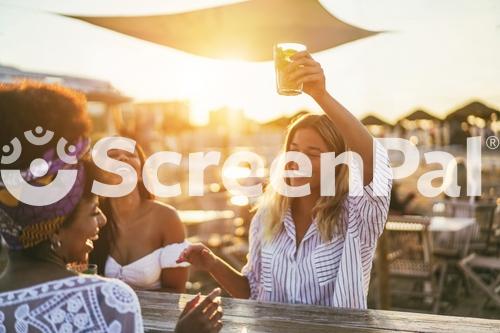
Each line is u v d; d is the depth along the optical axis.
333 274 2.03
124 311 1.08
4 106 1.12
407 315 1.83
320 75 1.66
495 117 7.96
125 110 10.07
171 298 2.11
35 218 1.12
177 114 13.22
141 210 2.62
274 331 1.69
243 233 6.59
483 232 6.41
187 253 2.22
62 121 1.14
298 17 4.14
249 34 4.39
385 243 4.81
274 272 2.12
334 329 1.70
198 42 4.57
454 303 6.12
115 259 2.57
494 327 1.70
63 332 1.05
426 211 7.57
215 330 1.28
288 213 2.13
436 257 5.81
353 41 4.58
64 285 1.09
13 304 1.07
